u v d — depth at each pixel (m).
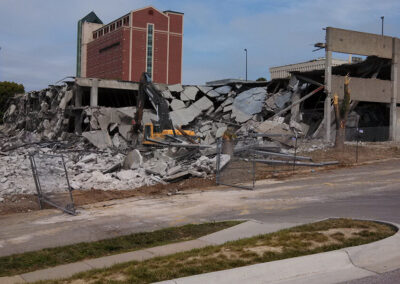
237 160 18.45
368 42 35.78
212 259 7.06
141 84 33.66
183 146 25.14
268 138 29.77
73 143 37.12
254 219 10.99
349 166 21.59
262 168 21.16
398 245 7.50
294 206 12.62
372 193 14.29
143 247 8.82
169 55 177.25
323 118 36.31
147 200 14.70
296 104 37.81
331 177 18.36
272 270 6.46
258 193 15.22
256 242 8.05
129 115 40.31
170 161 21.83
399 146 28.77
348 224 9.17
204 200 14.25
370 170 20.00
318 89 35.66
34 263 7.85
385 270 6.58
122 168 21.66
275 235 8.53
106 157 25.64
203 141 37.03
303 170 20.55
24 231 10.59
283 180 18.11
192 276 6.15
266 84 44.09
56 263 7.90
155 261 7.25
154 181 18.47
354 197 13.68
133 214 12.41
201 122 42.84
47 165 13.97
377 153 25.64
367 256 7.11
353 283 6.07
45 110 49.44
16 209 14.02
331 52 34.41
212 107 44.03
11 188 16.70
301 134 34.38
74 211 12.52
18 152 28.86
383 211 11.16
